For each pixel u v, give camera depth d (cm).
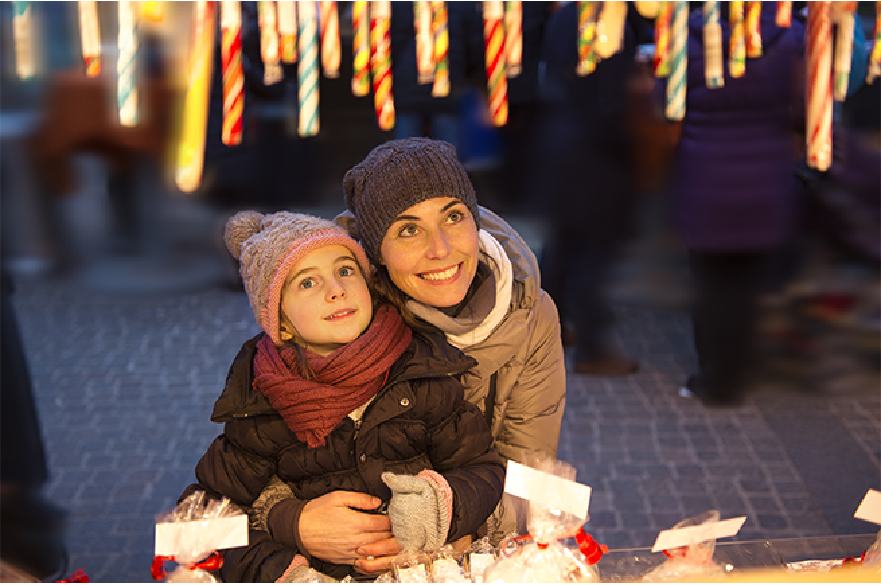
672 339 456
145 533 315
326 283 152
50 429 383
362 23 121
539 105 399
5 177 543
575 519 133
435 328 164
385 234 156
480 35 385
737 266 373
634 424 379
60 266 553
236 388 156
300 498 158
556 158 397
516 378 172
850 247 471
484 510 152
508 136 499
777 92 322
